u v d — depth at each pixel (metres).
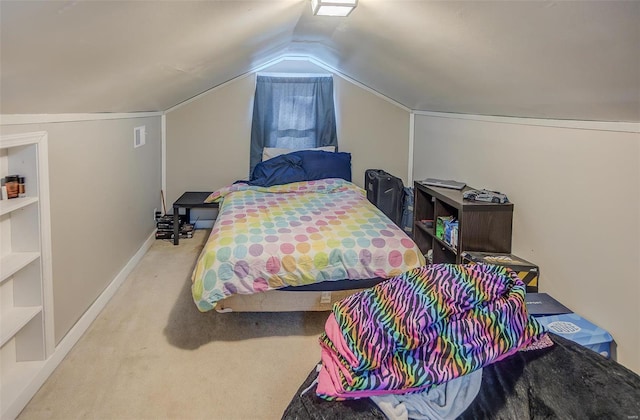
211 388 2.03
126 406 1.88
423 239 3.79
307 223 2.89
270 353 2.35
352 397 1.35
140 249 3.80
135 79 2.25
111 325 2.62
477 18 1.62
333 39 3.19
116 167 3.11
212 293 2.36
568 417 1.25
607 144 2.00
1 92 1.47
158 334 2.52
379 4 1.96
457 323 1.42
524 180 2.68
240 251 2.44
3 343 1.74
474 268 1.59
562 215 2.32
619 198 1.93
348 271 2.50
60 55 1.38
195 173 4.68
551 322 2.08
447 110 3.76
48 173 2.05
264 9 2.01
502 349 1.41
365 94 4.73
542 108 2.29
